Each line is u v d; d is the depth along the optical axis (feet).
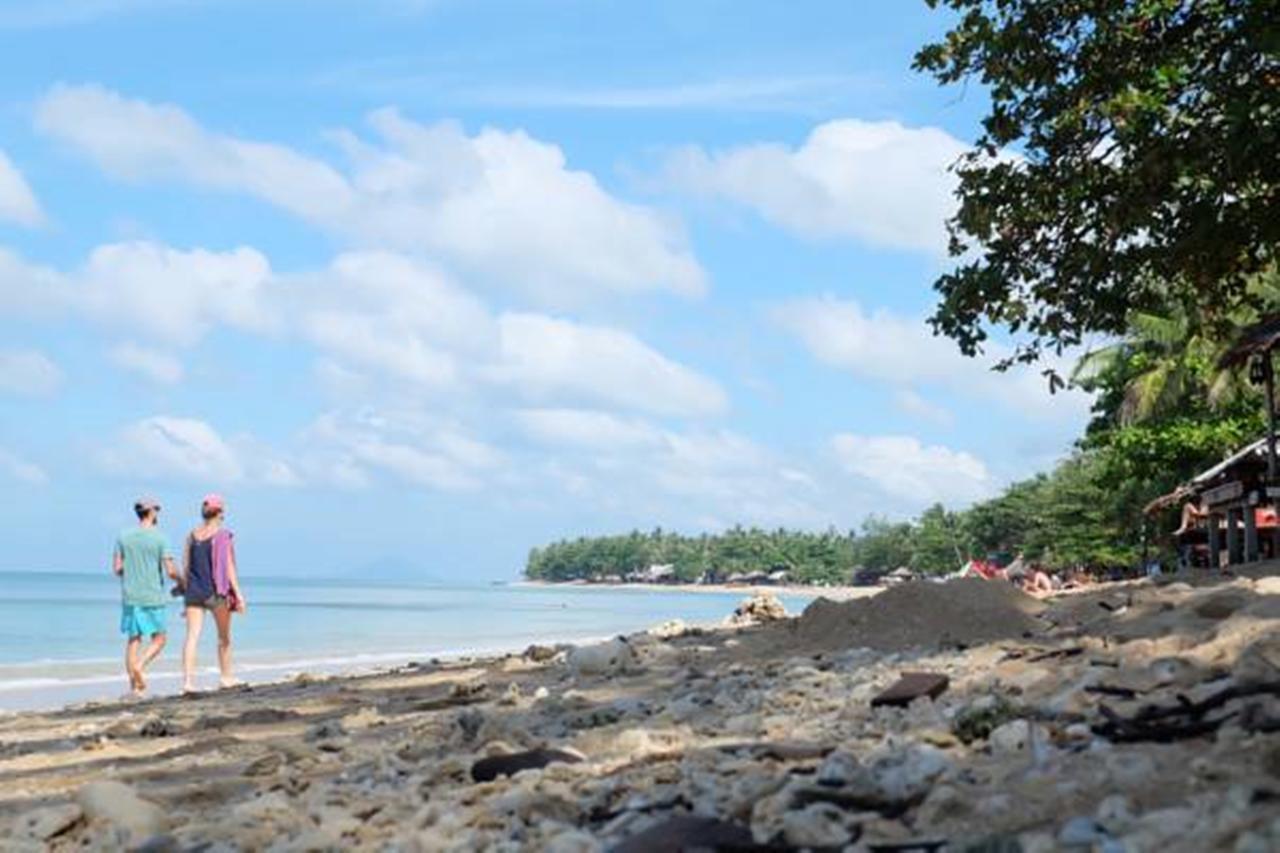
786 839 14.43
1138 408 128.67
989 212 53.36
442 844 16.22
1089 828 13.19
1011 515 357.00
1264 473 65.67
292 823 18.43
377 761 23.76
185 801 22.07
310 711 35.32
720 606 444.96
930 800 15.01
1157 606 29.19
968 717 19.43
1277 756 14.52
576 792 18.38
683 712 25.53
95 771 26.55
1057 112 51.75
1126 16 50.39
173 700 44.29
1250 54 46.09
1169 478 141.08
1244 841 11.89
